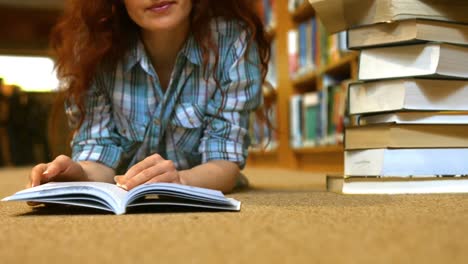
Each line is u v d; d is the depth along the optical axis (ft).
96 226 1.99
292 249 1.48
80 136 3.69
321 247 1.50
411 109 3.08
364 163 3.21
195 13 3.61
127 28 3.66
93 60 3.61
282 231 1.78
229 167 3.44
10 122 16.83
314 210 2.37
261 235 1.71
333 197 3.01
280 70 9.24
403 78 3.08
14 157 16.88
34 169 2.81
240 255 1.42
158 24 3.25
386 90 3.14
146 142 3.77
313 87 8.98
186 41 3.64
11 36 17.15
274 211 2.36
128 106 3.69
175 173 2.72
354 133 3.25
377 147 3.15
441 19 3.04
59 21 4.09
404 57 3.09
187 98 3.73
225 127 3.60
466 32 3.15
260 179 5.90
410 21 3.00
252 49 3.83
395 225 1.87
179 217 2.20
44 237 1.78
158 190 2.41
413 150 3.14
